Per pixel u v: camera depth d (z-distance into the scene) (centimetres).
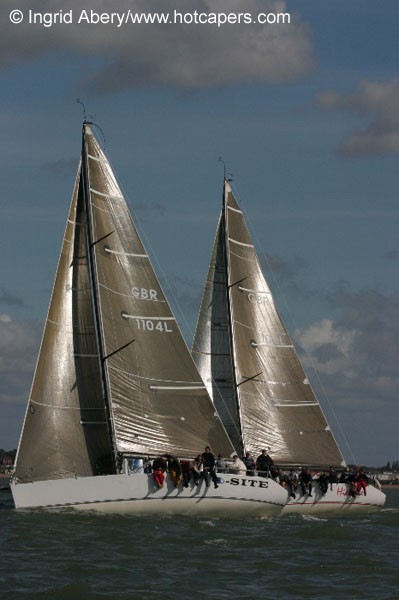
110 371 5597
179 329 5816
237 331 6919
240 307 6956
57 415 5475
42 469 5400
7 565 3972
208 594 3594
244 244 7031
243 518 5625
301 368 7081
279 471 6272
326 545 4862
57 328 5553
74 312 5616
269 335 7019
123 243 5741
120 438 5566
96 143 5762
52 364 5506
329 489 6538
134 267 5747
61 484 5222
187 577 3866
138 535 4731
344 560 4378
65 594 3525
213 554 4369
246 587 3734
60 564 4016
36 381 5453
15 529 4753
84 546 4425
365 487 6706
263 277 7069
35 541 4500
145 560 4162
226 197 7006
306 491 6425
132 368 5653
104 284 5650
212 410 5819
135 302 5719
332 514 6600
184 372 5781
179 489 5381
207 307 6919
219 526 5225
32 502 5203
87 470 5494
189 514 5466
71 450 5475
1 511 5328
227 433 6350
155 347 5728
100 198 5722
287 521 5725
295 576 3972
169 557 4256
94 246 5656
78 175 5734
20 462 5369
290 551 4569
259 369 6938
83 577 3797
